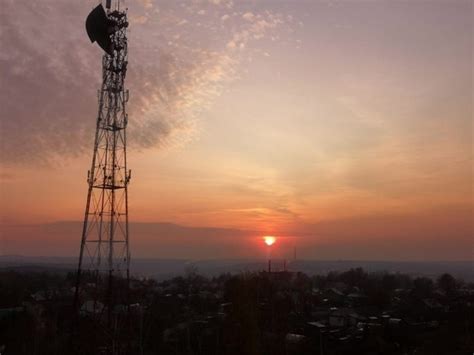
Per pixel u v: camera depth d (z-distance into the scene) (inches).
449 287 4606.3
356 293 4092.0
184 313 2721.5
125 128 1197.1
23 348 1742.1
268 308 2568.9
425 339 2160.4
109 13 1210.0
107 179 1178.0
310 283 4953.3
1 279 3865.7
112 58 1199.6
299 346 1983.3
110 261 1176.8
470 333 1984.5
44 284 3919.8
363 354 1953.7
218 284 5172.2
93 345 1141.1
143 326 2055.9
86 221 1169.4
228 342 1569.9
